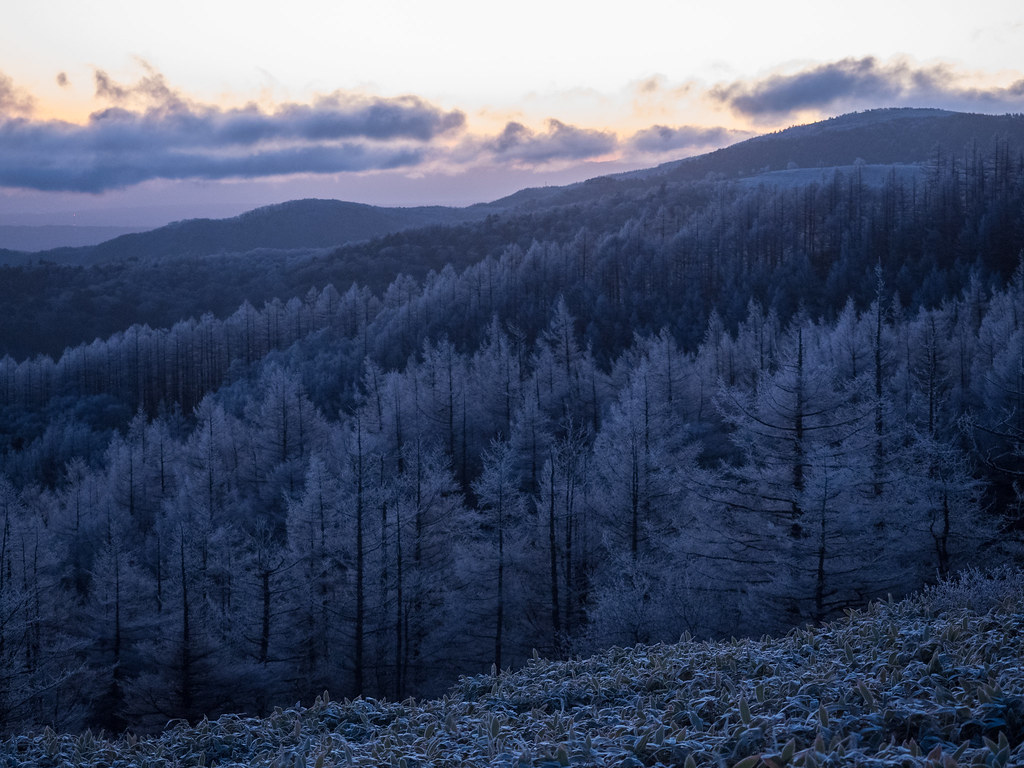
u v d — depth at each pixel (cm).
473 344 10550
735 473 2139
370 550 3056
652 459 3047
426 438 5488
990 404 3866
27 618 3297
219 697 2928
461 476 5869
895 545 1969
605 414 6141
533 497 4075
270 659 3212
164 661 2923
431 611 3362
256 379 10750
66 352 13688
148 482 6606
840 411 2055
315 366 10306
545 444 4797
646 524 2830
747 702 688
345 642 3250
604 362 9162
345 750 752
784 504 2031
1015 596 960
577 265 12519
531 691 959
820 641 971
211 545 3662
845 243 11612
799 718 616
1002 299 6650
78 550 5394
